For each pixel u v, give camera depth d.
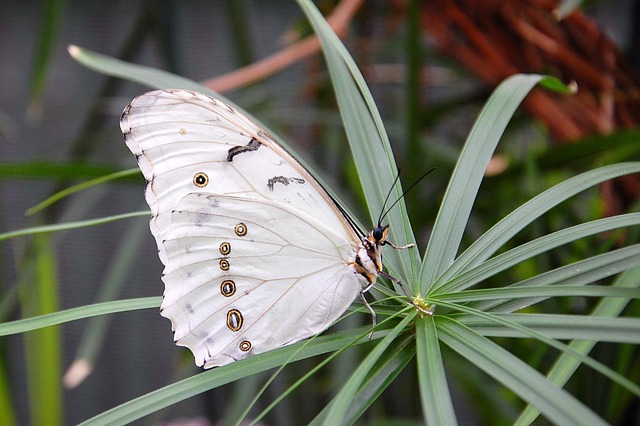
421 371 0.40
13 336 0.60
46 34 0.55
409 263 0.44
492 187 0.55
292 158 0.44
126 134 0.44
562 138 0.55
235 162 0.44
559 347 0.39
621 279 0.43
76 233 0.90
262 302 0.45
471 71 0.58
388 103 0.70
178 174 0.44
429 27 0.57
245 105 0.61
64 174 0.52
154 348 0.90
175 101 0.44
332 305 0.45
